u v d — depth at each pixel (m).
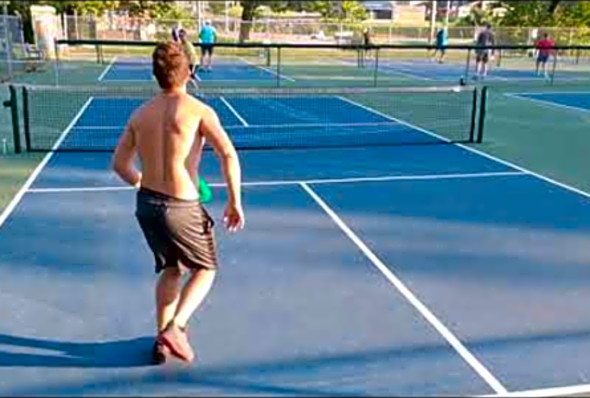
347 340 3.77
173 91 3.26
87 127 11.23
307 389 3.27
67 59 26.69
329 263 4.98
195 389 3.25
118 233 5.57
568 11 38.38
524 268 4.94
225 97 15.67
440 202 6.74
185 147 3.18
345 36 35.62
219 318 4.02
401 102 15.41
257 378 3.36
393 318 4.07
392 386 3.30
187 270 3.73
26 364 3.46
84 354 3.57
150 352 3.59
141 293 4.38
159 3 41.38
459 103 15.23
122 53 30.05
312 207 6.50
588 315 4.16
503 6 44.22
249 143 10.13
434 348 3.70
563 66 26.39
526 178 7.88
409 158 9.02
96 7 36.25
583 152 9.59
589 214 6.36
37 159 8.58
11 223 5.83
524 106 14.98
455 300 4.35
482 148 9.86
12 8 30.62
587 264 5.04
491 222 6.08
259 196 6.90
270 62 25.81
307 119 12.70
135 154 3.35
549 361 3.57
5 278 4.60
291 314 4.09
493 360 3.57
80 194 6.83
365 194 7.03
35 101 14.20
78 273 4.71
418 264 4.99
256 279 4.64
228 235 5.56
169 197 3.21
